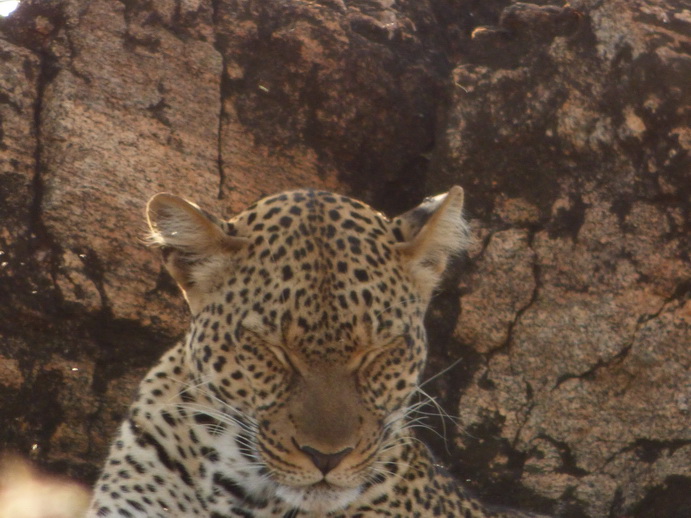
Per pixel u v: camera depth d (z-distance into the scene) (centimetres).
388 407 755
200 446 788
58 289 1151
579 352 1208
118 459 820
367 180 1352
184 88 1273
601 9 1259
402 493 814
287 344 727
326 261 729
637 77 1217
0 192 1166
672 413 1182
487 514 904
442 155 1290
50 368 1155
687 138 1197
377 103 1343
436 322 1245
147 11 1287
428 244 779
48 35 1251
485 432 1227
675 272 1194
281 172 1302
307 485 732
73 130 1198
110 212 1185
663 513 1174
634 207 1211
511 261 1233
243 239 759
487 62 1323
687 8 1282
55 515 1116
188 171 1244
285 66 1320
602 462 1198
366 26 1398
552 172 1243
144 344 1190
